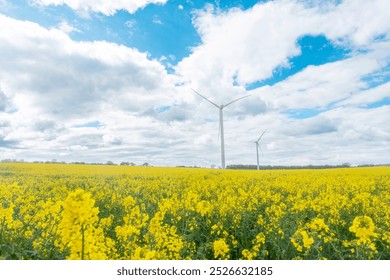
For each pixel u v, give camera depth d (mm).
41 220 7133
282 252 6859
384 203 11078
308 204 10672
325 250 7234
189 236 7691
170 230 6980
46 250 5648
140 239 6582
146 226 6883
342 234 8547
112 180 21828
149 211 10531
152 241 5812
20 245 5613
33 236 5922
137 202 12578
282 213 9359
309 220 9742
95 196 13062
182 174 26469
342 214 10156
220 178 23219
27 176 22719
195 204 9555
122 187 17375
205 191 15219
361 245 6168
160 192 15656
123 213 10070
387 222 8742
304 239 6086
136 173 27078
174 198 10141
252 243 8078
